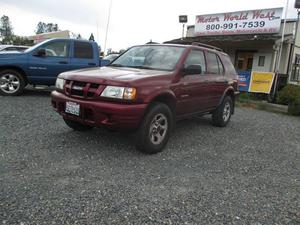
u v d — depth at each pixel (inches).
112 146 202.4
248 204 138.2
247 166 190.2
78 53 396.5
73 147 193.9
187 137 248.4
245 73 606.5
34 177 146.6
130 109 174.9
